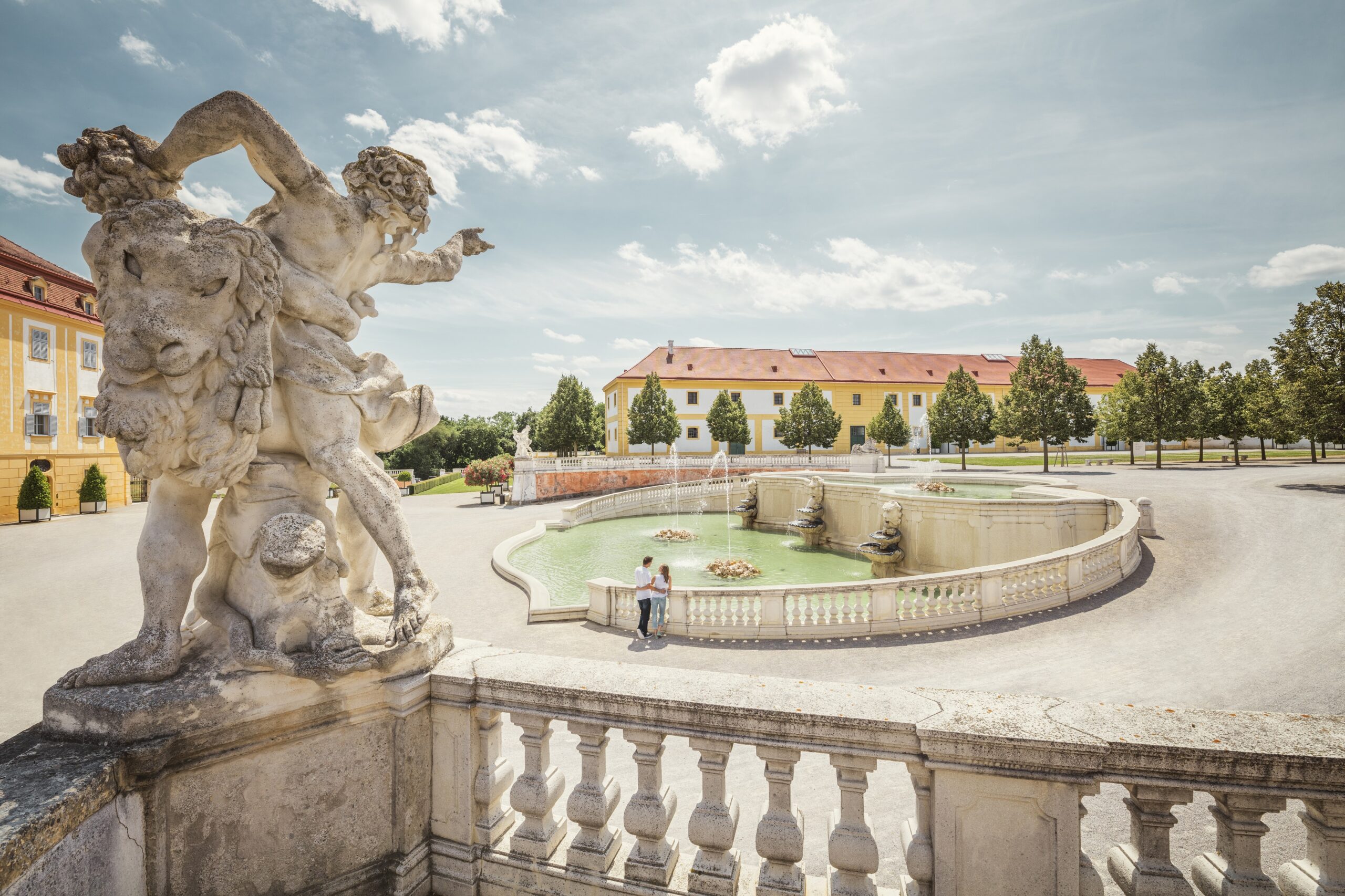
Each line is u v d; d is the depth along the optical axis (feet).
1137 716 7.32
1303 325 77.87
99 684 7.13
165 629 7.45
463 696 8.76
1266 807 6.74
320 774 7.99
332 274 9.16
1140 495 70.44
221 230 7.29
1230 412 129.80
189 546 7.88
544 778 8.81
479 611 41.96
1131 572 43.34
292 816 7.79
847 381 207.51
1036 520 55.72
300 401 8.65
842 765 7.68
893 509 63.46
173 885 6.95
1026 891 6.95
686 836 14.06
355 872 8.31
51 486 95.25
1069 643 31.35
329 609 8.25
